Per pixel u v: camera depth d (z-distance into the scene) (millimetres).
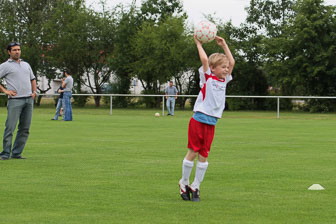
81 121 26203
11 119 11133
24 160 11008
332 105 44469
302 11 46188
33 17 57469
